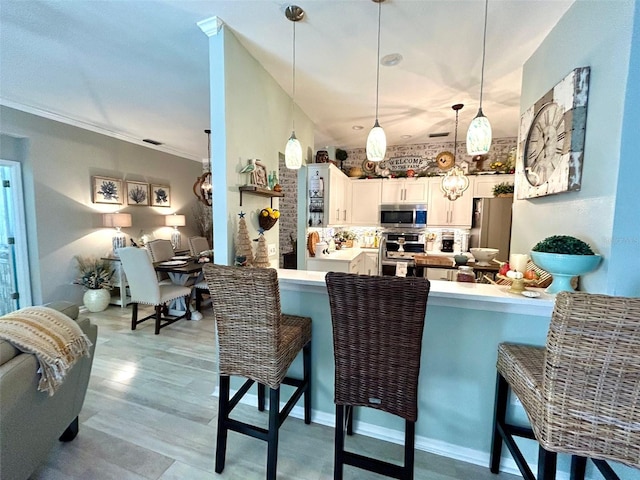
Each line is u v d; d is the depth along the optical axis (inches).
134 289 135.5
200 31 79.7
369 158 79.9
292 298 78.0
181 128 168.7
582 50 61.4
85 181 164.7
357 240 218.1
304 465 63.9
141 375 98.9
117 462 63.6
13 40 84.1
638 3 46.6
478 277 117.4
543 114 74.3
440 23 74.9
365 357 52.7
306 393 75.4
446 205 187.0
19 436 48.3
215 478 60.3
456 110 134.5
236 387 87.0
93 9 70.9
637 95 47.9
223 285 58.6
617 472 54.6
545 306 57.1
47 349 50.3
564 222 66.7
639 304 34.0
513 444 54.6
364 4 68.4
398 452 67.6
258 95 96.0
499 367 59.3
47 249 148.8
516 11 69.4
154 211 208.7
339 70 99.7
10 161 137.6
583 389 38.3
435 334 66.2
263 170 100.3
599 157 54.9
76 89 117.6
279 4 68.9
